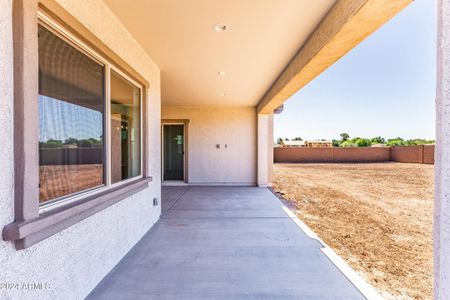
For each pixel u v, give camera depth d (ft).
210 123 27.35
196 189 25.17
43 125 5.55
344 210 17.58
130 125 10.81
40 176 5.41
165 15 8.54
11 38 4.45
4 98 4.31
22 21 4.53
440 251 3.63
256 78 16.30
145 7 8.05
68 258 6.04
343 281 7.72
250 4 7.90
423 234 12.73
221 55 12.29
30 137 4.70
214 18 8.76
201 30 9.67
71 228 6.17
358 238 12.09
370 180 33.01
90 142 7.42
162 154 28.25
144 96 11.94
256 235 11.85
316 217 15.75
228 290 7.20
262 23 9.12
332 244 11.31
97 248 7.44
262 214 15.74
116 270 8.32
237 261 9.07
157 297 6.82
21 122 4.54
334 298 6.83
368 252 10.47
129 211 9.96
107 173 8.19
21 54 4.53
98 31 7.54
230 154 27.40
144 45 11.07
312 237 11.62
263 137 26.71
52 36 5.84
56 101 5.98
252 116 27.32
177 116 27.35
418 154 58.75
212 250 10.05
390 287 7.78
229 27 9.42
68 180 6.35
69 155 6.43
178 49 11.53
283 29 9.59
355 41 8.31
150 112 12.78
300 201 20.39
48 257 5.34
